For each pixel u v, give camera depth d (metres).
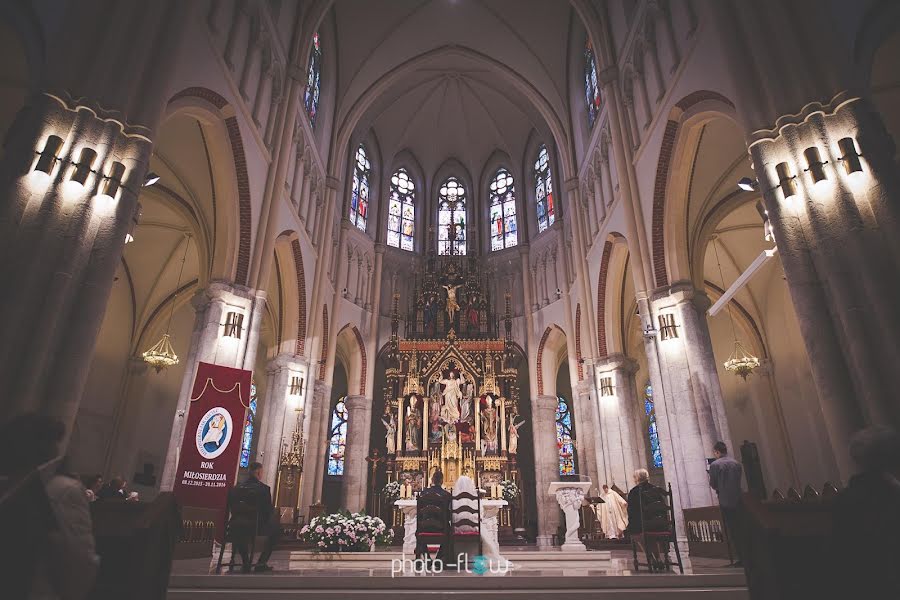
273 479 16.64
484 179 31.22
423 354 25.02
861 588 3.18
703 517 11.19
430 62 26.73
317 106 21.98
